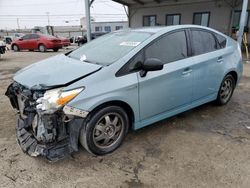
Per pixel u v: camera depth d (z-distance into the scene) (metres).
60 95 2.42
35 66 3.22
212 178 2.46
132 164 2.69
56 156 2.50
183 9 18.33
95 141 2.72
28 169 2.58
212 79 3.89
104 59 3.02
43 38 16.45
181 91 3.41
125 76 2.80
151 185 2.37
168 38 3.30
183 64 3.35
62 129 2.52
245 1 9.71
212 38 3.97
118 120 2.89
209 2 17.03
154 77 3.02
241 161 2.74
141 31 3.46
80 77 2.59
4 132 3.37
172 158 2.79
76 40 25.92
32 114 2.66
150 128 3.52
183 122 3.74
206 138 3.26
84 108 2.50
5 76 7.19
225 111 4.20
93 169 2.60
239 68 4.40
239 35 10.19
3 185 2.34
